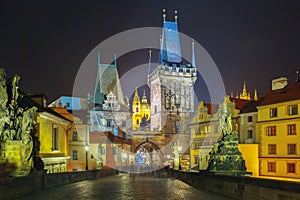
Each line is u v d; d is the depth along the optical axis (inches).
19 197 921.5
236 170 1220.5
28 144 1107.9
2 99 1103.0
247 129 2418.8
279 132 2139.5
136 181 1640.0
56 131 2170.3
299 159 1985.7
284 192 617.0
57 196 962.7
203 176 1181.7
